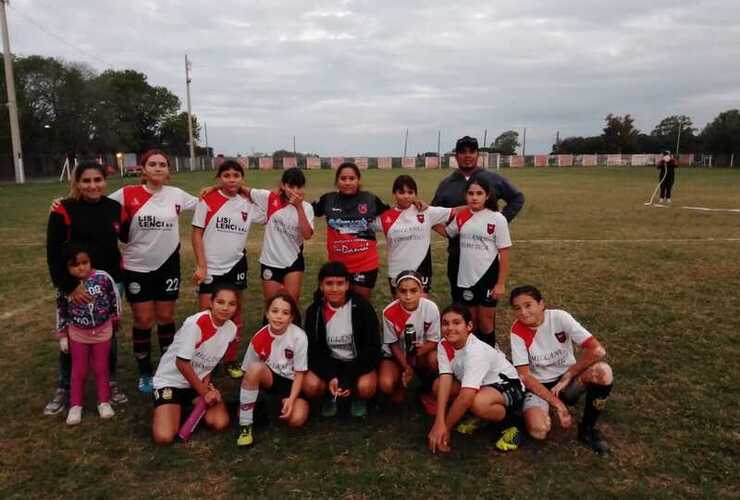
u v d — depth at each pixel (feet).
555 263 27.86
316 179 120.06
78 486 10.11
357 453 11.21
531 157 226.79
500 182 16.80
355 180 14.87
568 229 40.22
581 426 11.65
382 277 26.00
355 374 12.76
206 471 10.59
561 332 12.18
